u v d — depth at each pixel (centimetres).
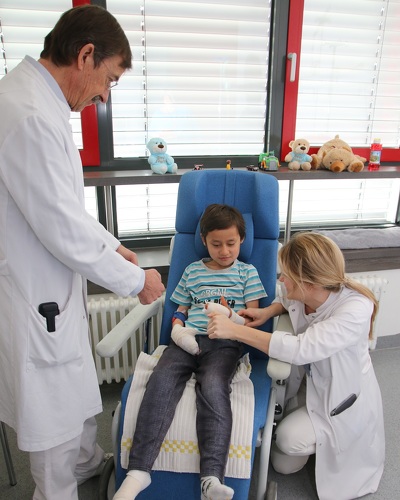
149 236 232
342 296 126
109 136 203
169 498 117
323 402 129
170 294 154
